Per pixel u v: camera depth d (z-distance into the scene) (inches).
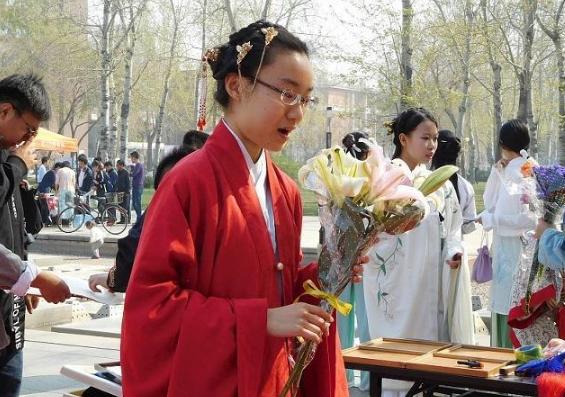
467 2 979.9
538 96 1331.2
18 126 133.1
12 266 126.0
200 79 115.3
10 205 133.7
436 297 214.8
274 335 92.7
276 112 98.3
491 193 253.3
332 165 100.6
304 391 105.2
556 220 189.3
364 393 236.5
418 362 154.1
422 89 998.4
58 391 220.4
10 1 1379.2
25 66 1416.1
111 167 941.2
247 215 98.0
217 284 96.0
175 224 94.0
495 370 149.3
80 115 1659.7
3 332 129.8
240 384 90.7
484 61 1034.1
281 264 100.6
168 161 145.4
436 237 214.1
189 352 91.0
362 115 1069.8
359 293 239.0
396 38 990.4
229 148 100.0
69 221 835.4
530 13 921.5
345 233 99.4
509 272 238.7
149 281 93.0
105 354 268.2
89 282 145.4
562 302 190.4
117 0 1273.4
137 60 1672.0
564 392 138.3
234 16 1304.1
